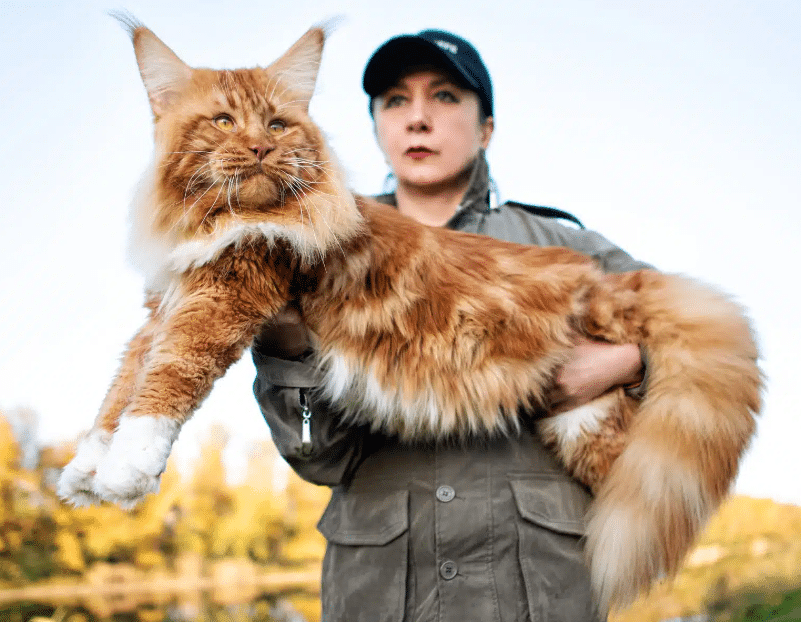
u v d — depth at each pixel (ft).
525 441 7.55
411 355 7.47
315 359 7.43
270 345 7.36
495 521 6.90
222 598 16.07
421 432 7.30
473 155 9.39
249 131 7.53
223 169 7.28
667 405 7.82
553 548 6.93
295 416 7.20
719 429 7.75
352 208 7.60
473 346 7.52
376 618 6.70
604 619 7.09
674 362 8.00
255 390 7.55
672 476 7.57
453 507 6.90
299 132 7.85
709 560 15.66
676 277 8.70
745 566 15.57
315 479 7.25
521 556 6.84
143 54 7.86
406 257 7.75
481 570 6.80
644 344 8.10
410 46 9.08
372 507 7.03
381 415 7.32
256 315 7.14
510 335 7.63
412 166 9.30
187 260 7.11
